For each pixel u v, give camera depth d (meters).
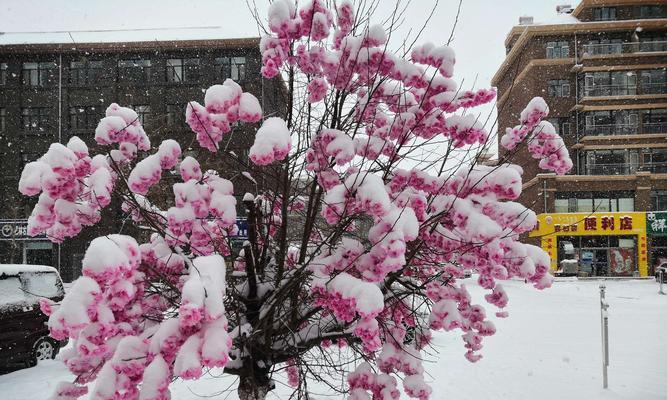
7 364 9.23
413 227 3.05
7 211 30.34
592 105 40.00
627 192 39.72
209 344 2.33
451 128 3.63
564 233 39.03
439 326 3.76
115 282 2.49
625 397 6.89
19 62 30.94
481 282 3.86
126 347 2.71
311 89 3.67
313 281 3.31
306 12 3.46
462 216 3.33
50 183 3.06
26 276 9.99
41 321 9.96
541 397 6.93
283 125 2.95
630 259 39.16
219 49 28.02
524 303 20.23
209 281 2.51
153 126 12.77
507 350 10.36
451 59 3.61
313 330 3.98
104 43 29.12
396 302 3.97
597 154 40.41
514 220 3.46
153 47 28.11
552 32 40.91
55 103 30.52
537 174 40.16
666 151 39.94
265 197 4.45
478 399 6.82
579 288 28.31
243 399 3.93
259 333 3.61
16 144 30.80
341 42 3.85
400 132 3.81
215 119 3.48
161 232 3.70
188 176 3.57
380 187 2.91
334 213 3.17
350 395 3.61
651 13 42.41
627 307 18.66
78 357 3.39
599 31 40.75
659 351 10.25
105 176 3.21
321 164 3.47
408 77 3.69
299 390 4.15
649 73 40.38
